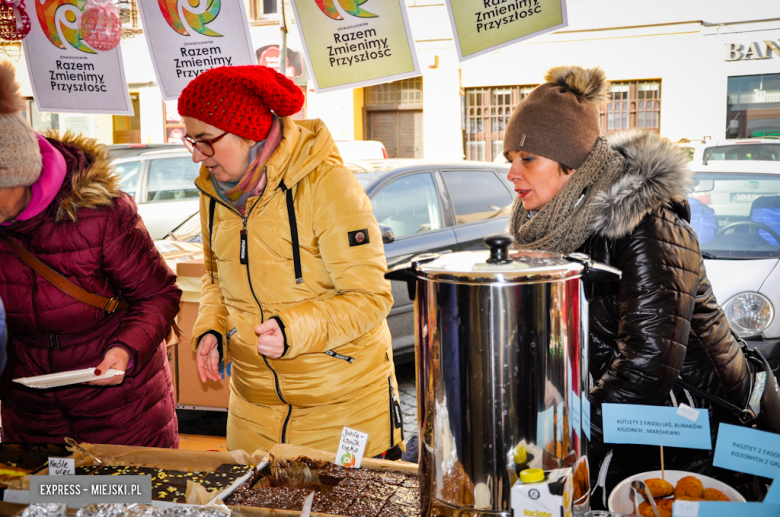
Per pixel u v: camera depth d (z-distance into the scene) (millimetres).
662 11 10859
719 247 3457
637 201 1336
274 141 1535
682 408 1027
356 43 1823
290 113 1542
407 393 4070
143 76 12641
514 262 915
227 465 1393
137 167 6301
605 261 1387
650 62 11086
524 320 863
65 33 2006
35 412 1732
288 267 1560
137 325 1668
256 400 1644
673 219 1357
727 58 10680
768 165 3869
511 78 11797
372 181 4023
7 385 1735
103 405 1729
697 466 1437
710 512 874
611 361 1447
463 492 931
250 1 12031
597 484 1228
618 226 1339
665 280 1282
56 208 1590
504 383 879
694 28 10773
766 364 1598
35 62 2014
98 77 2059
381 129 12852
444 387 915
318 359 1570
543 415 893
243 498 1243
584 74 1513
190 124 1488
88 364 1715
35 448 1459
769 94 10602
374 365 1649
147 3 1916
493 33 1710
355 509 1184
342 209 1519
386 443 1664
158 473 1358
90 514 1132
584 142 1470
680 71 10969
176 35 1933
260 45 12125
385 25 1802
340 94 12312
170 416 1908
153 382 1817
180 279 3072
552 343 881
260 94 1473
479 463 910
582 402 945
